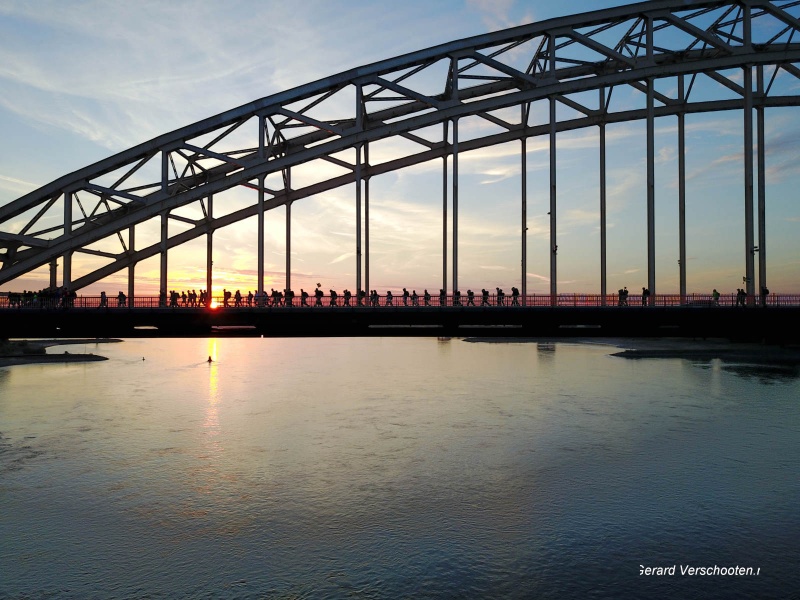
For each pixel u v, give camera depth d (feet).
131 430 79.46
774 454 64.90
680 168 122.83
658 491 53.47
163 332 116.47
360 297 112.47
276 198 132.05
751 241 118.83
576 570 39.29
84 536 44.86
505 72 121.29
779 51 121.90
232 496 53.16
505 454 66.08
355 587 37.37
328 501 51.80
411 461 63.67
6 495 53.52
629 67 130.82
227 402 102.89
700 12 123.34
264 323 111.24
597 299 110.73
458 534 44.91
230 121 121.08
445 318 110.52
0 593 36.70
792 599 35.55
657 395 104.53
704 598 35.73
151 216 119.44
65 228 118.62
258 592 36.83
